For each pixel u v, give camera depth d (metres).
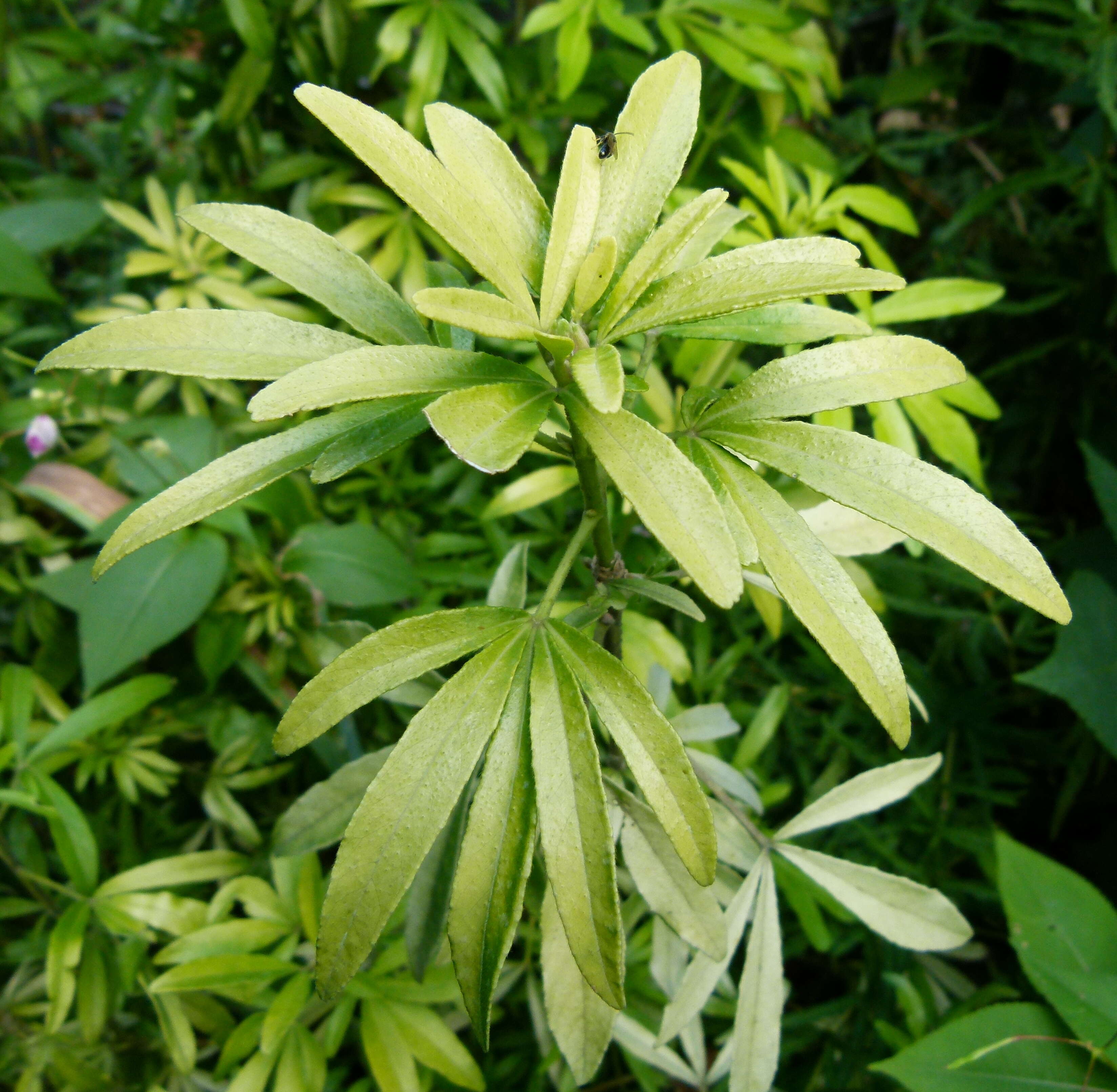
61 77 0.52
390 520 0.45
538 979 0.34
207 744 0.44
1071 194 0.47
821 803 0.25
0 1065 0.33
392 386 0.17
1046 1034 0.28
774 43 0.38
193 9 0.54
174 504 0.18
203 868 0.32
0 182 0.54
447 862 0.23
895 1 0.50
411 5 0.40
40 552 0.40
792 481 0.26
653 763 0.17
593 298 0.18
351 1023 0.35
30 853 0.36
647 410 0.35
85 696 0.35
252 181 0.47
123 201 0.55
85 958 0.31
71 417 0.43
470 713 0.18
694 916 0.23
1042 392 0.48
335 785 0.25
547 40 0.43
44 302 0.47
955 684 0.43
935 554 0.43
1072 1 0.39
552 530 0.42
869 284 0.17
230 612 0.39
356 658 0.18
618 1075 0.37
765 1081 0.23
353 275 0.20
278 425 0.45
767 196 0.33
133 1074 0.33
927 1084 0.27
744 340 0.20
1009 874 0.31
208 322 0.19
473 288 0.22
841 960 0.42
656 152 0.20
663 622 0.43
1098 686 0.37
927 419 0.32
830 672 0.42
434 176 0.18
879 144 0.51
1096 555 0.46
